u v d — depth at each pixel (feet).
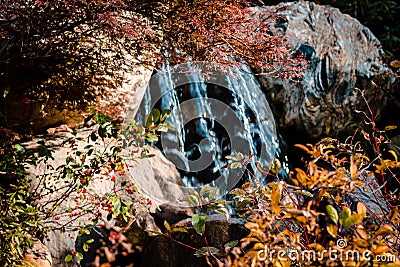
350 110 19.84
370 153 19.66
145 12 10.52
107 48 11.95
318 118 19.02
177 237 10.66
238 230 10.32
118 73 12.64
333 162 7.25
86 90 12.35
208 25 10.60
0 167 9.78
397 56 27.09
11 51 10.97
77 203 10.03
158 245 10.71
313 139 19.15
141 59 12.46
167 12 10.57
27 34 10.25
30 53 11.10
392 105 21.06
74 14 10.12
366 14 28.78
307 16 19.43
